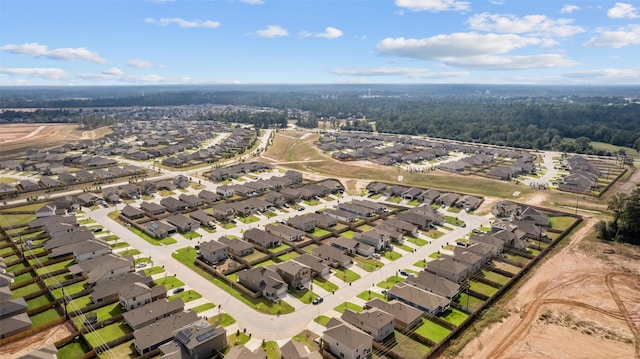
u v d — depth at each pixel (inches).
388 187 7081.7
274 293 3331.7
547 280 3666.3
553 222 5275.6
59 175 7357.3
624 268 3887.8
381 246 4421.8
